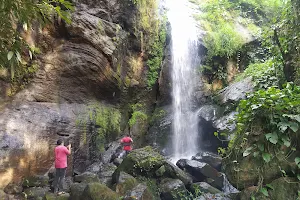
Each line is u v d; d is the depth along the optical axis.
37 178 6.62
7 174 6.14
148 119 11.52
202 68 12.77
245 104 4.72
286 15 6.56
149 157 7.22
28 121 7.04
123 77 10.61
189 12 14.44
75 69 8.45
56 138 7.55
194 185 6.73
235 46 12.95
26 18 3.23
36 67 7.73
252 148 4.45
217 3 15.09
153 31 11.86
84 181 6.78
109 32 9.56
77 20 8.40
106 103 10.09
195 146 10.53
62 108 8.25
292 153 4.40
